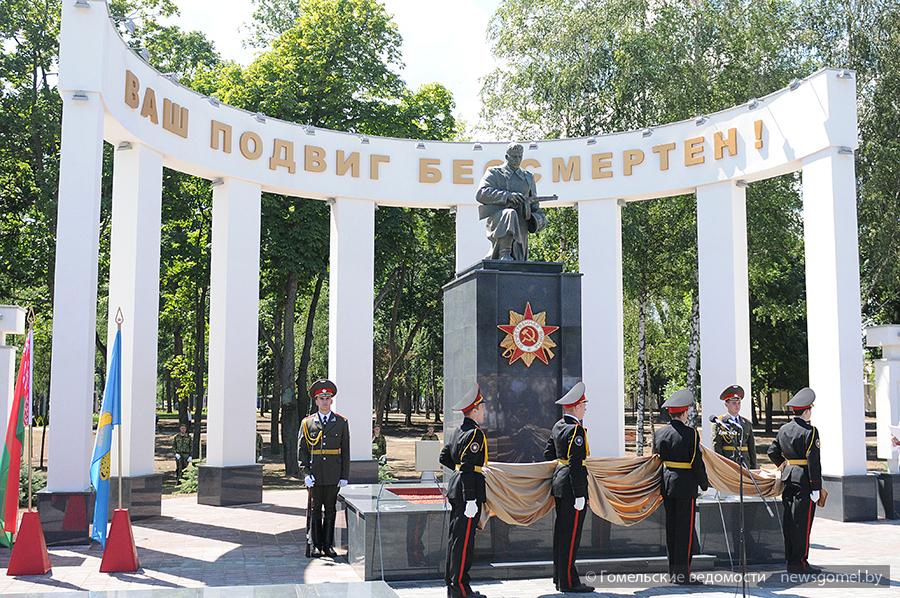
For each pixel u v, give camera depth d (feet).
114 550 29.96
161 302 101.19
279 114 79.20
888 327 48.91
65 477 36.45
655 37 81.61
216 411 51.08
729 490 31.04
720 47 81.71
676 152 55.16
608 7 83.10
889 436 47.44
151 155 46.52
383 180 58.03
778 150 49.01
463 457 25.57
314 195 57.06
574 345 32.86
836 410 44.27
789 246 89.20
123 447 43.50
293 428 82.48
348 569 30.55
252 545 35.96
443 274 117.08
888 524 42.45
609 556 29.99
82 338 37.50
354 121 83.30
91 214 38.24
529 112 87.61
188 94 49.70
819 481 29.07
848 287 44.93
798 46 84.38
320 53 81.46
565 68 82.28
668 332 107.96
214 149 51.31
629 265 83.10
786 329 113.70
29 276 85.35
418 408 230.48
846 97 45.85
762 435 126.41
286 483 76.07
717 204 53.01
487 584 27.76
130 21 43.06
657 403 162.61
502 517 27.78
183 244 86.22
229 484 50.31
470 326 32.63
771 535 31.24
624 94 81.41
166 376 140.77
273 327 102.78
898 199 78.64
